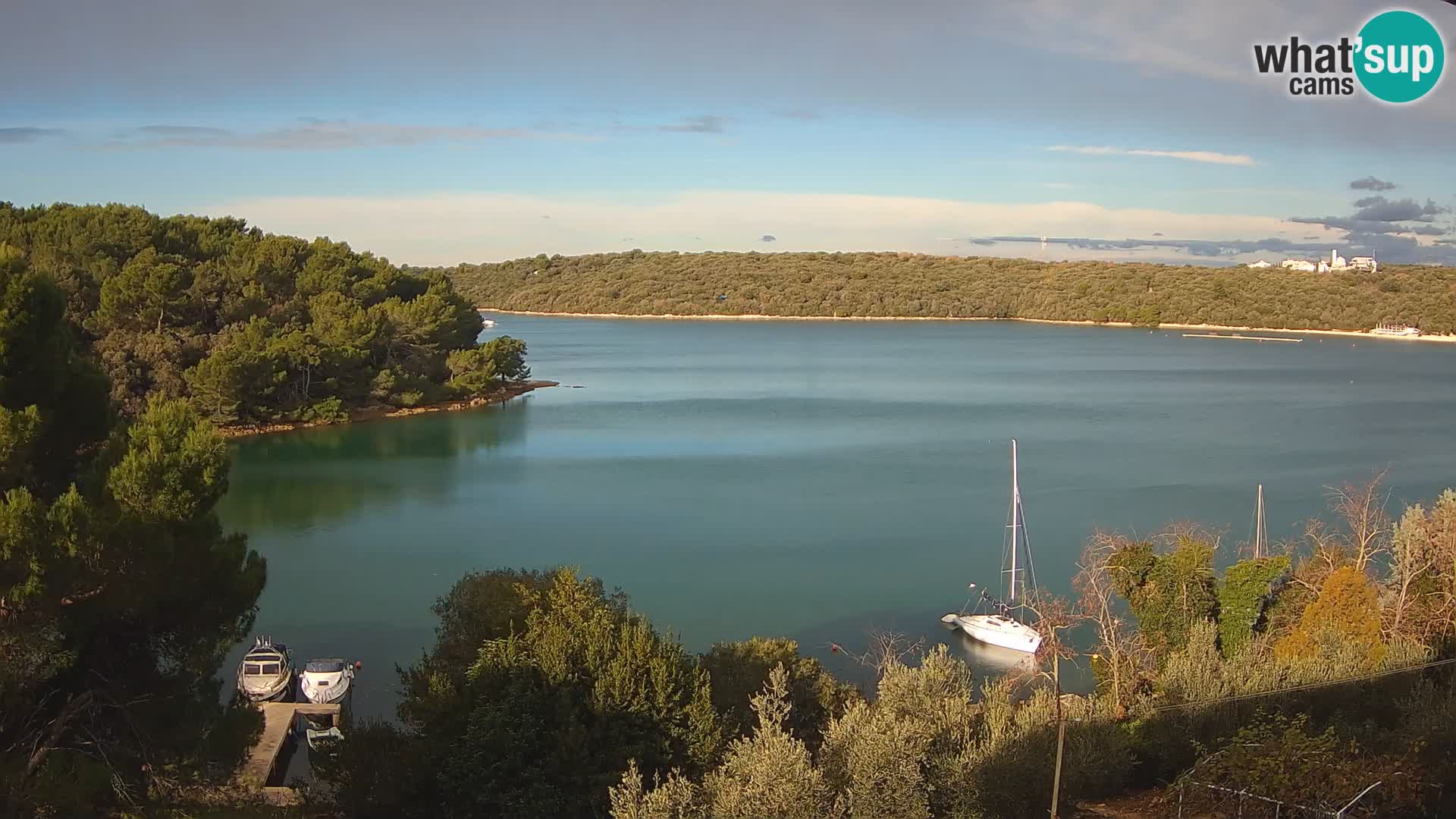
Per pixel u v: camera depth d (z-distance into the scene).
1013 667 43.44
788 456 94.75
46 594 19.50
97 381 24.53
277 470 87.69
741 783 18.81
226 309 113.12
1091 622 48.75
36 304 22.45
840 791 19.53
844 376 165.75
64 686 21.95
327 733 33.41
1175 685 27.48
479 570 58.12
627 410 125.88
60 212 125.50
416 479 84.12
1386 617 36.16
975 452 95.81
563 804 21.95
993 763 21.17
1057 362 185.62
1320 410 122.25
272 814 23.39
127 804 21.38
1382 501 71.94
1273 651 35.41
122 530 20.70
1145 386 148.38
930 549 62.56
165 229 133.12
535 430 110.38
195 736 22.59
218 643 23.73
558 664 23.61
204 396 100.50
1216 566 57.84
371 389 118.44
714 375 168.00
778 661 29.62
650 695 23.44
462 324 143.75
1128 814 21.95
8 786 19.12
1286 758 20.92
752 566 59.06
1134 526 67.00
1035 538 64.75
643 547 63.38
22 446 20.69
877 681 40.53
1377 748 23.09
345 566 58.91
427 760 23.28
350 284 131.88
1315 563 41.22
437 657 27.80
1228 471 85.06
